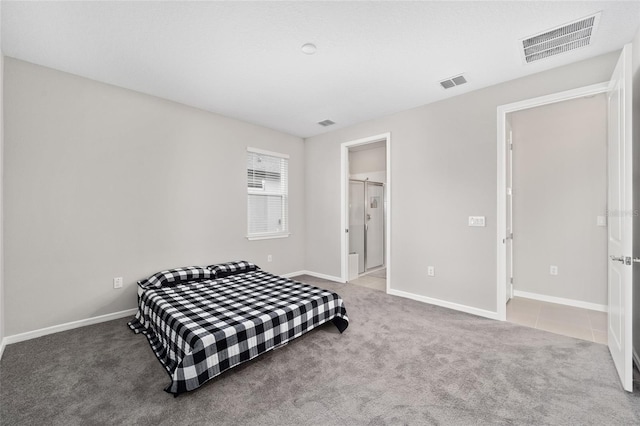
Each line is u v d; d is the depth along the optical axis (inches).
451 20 74.7
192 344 69.3
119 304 114.6
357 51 89.2
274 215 175.9
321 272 183.3
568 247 130.0
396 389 68.9
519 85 106.7
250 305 92.7
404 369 77.5
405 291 141.4
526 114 139.9
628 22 74.9
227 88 116.0
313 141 187.2
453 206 124.2
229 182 150.9
